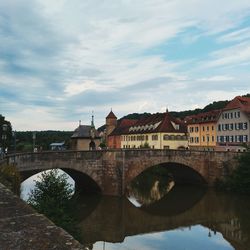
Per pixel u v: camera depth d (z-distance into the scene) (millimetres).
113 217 38844
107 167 47781
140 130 101188
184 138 90688
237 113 71562
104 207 43250
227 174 55062
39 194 25094
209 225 35719
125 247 28719
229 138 74375
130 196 51906
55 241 4762
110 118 129125
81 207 42250
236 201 46281
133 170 50094
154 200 49469
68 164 44344
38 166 41000
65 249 4473
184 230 34188
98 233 32594
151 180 71375
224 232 33031
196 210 42438
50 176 26312
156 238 31469
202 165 56500
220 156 56375
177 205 45625
